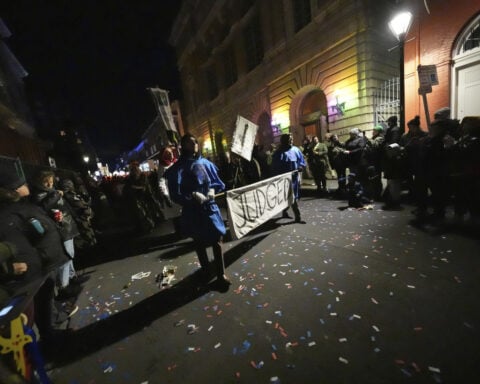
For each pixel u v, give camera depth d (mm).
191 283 3242
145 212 6184
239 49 14945
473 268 2658
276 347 2006
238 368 1861
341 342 1964
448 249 3125
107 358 2133
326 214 5395
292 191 4801
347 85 8914
